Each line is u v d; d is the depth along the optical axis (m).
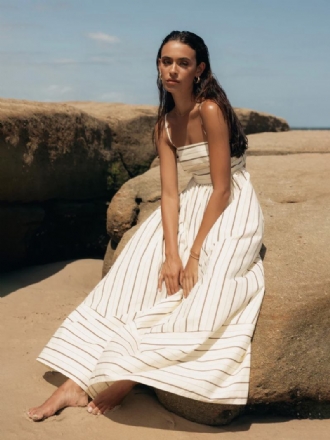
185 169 3.82
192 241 3.67
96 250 6.43
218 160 3.54
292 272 3.54
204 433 3.03
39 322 4.33
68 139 5.87
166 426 3.06
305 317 3.28
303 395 3.22
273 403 3.22
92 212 6.33
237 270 3.34
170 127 3.79
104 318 3.48
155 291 3.54
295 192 5.04
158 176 5.59
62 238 6.08
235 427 3.12
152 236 3.73
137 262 3.60
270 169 5.77
